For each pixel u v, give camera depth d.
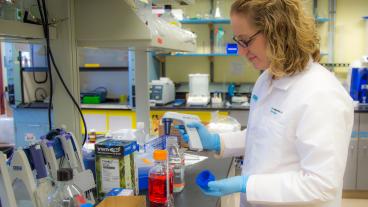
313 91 1.03
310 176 0.96
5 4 1.15
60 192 0.97
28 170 0.97
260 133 1.20
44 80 3.91
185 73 4.55
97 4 1.31
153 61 4.31
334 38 4.17
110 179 1.22
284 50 1.06
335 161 0.94
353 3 4.09
